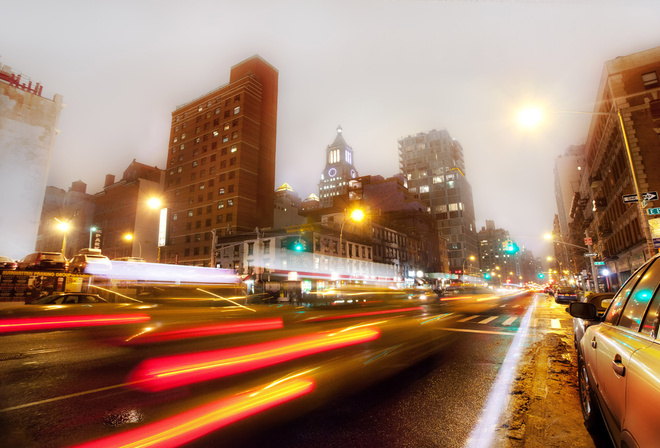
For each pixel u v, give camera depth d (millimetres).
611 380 2365
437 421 3924
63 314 15859
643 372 1749
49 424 3758
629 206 26703
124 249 70750
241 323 13609
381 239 62875
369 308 22859
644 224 22078
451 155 117250
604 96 28656
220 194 65000
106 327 12297
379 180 89812
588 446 3309
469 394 4902
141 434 3514
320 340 9398
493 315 17453
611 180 30875
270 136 72188
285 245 47656
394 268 64625
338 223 56312
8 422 3809
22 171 39844
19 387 5113
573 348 8414
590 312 3688
